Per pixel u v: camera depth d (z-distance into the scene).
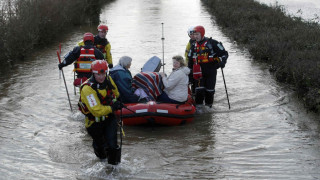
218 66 8.57
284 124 7.58
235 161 6.04
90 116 5.57
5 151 6.39
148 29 18.27
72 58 8.39
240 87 10.07
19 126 7.52
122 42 15.42
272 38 13.69
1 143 6.71
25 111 8.33
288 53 11.61
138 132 7.39
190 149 6.53
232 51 14.22
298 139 6.84
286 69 10.40
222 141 6.86
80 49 8.40
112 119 5.73
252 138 6.95
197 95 8.74
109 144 5.64
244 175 5.56
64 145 6.68
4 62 12.38
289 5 23.84
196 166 5.88
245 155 6.25
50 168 5.83
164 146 6.67
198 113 8.41
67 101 9.02
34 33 14.61
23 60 12.73
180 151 6.45
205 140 6.93
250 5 22.17
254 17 18.88
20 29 13.41
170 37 16.42
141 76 8.12
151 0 31.61
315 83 8.73
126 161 6.03
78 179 5.48
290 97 9.20
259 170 5.71
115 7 26.88
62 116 8.12
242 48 14.72
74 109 8.52
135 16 22.67
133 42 15.41
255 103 8.91
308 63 9.94
